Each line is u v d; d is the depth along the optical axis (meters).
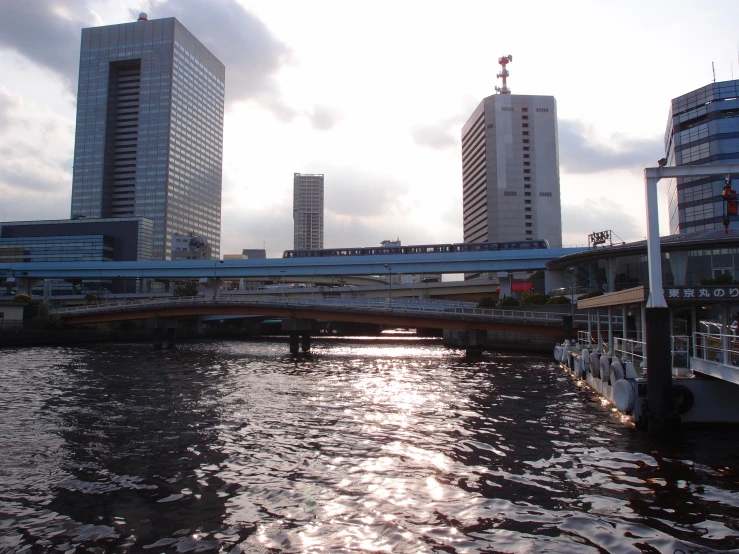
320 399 31.20
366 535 12.38
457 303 95.00
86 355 63.03
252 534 12.46
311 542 12.04
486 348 77.12
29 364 50.78
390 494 15.00
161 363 54.34
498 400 30.66
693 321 23.95
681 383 22.30
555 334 60.38
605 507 13.98
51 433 22.36
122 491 15.34
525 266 92.06
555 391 34.19
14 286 149.88
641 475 16.55
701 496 14.73
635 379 23.36
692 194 97.44
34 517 13.49
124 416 25.98
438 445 20.31
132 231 180.50
